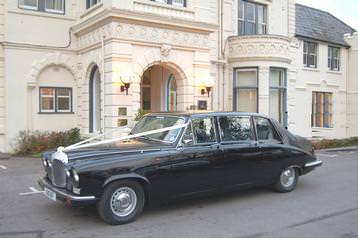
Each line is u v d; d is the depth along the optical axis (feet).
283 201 23.11
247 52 52.16
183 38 43.80
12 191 25.52
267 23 58.65
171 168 19.99
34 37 44.55
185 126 21.09
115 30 38.75
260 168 23.65
